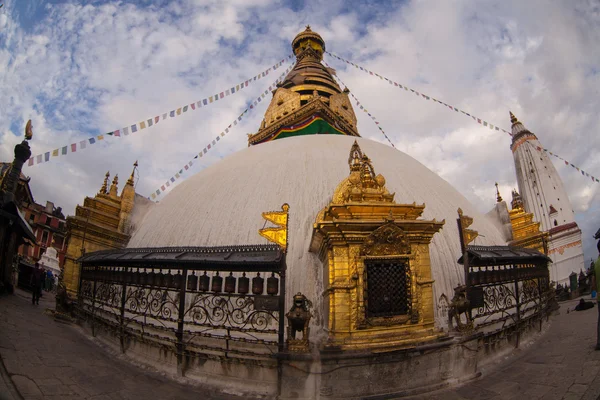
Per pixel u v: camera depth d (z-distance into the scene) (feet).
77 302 29.91
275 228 17.39
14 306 32.17
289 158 29.91
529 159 122.93
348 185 19.38
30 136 37.24
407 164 32.48
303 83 64.39
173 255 20.22
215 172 32.37
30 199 100.83
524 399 15.10
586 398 13.89
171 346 19.26
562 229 111.34
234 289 18.02
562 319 33.14
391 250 17.54
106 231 33.55
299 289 20.02
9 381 14.28
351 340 16.12
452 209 27.32
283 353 15.81
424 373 16.92
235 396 16.57
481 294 20.84
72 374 17.13
